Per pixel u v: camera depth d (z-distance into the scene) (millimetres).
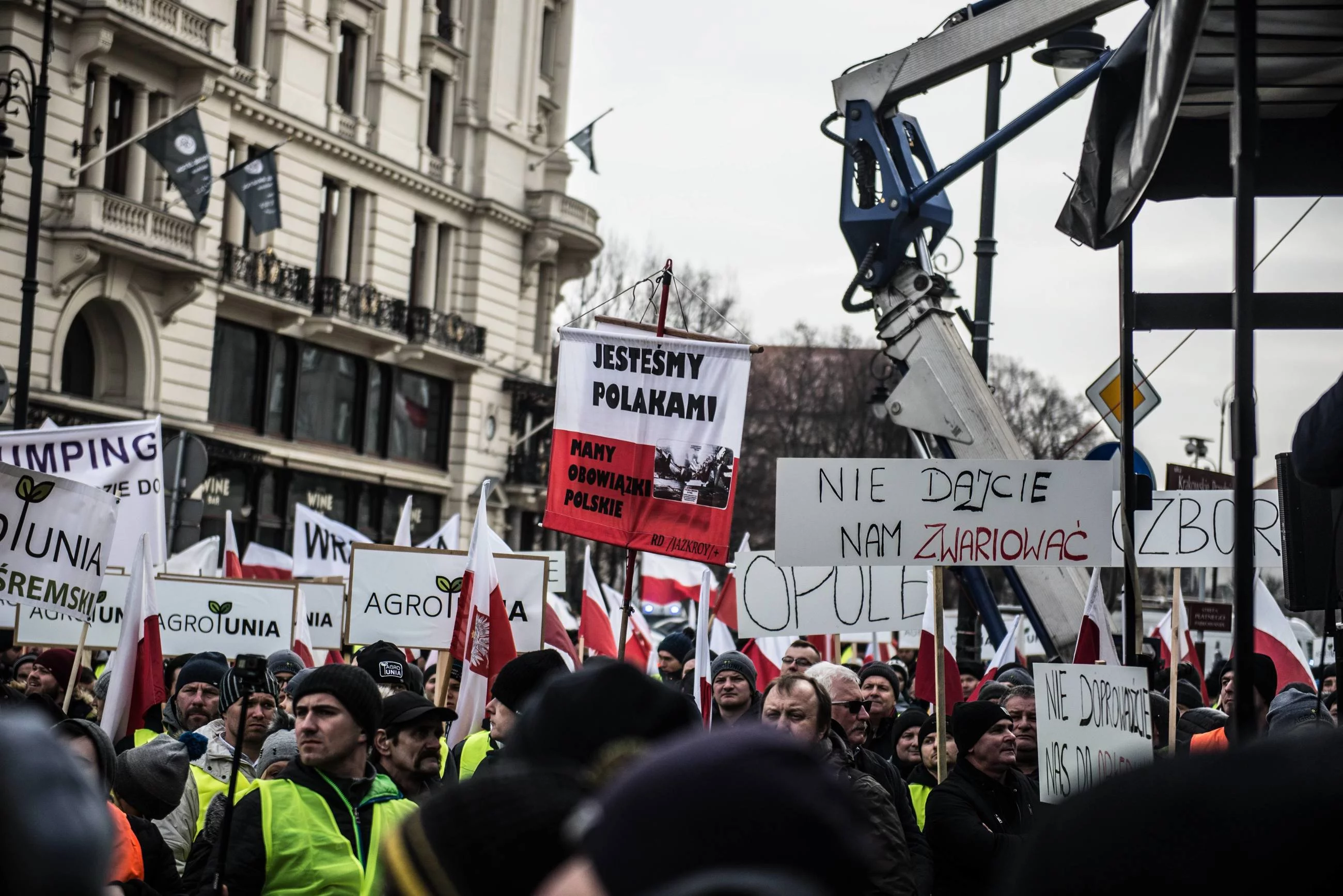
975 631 16016
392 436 41969
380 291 40938
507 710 5836
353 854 5258
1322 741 1068
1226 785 1053
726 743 1202
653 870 1142
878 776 6652
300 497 38719
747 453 67312
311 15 38062
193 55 32469
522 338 46844
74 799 1212
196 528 17578
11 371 29406
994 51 11547
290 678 10375
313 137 37938
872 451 66250
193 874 5621
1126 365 6707
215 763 7809
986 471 7555
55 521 8773
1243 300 4141
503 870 1778
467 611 8500
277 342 37750
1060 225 5965
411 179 41562
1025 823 6785
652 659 14836
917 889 6332
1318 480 4102
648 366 9016
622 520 8945
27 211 29672
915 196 11781
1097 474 7516
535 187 47094
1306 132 5562
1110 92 5203
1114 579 27578
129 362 32594
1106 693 7055
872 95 11977
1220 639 24500
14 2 29031
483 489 8656
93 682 11383
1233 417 4168
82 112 30688
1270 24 4551
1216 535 9703
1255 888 1015
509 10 45438
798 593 10664
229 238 35875
